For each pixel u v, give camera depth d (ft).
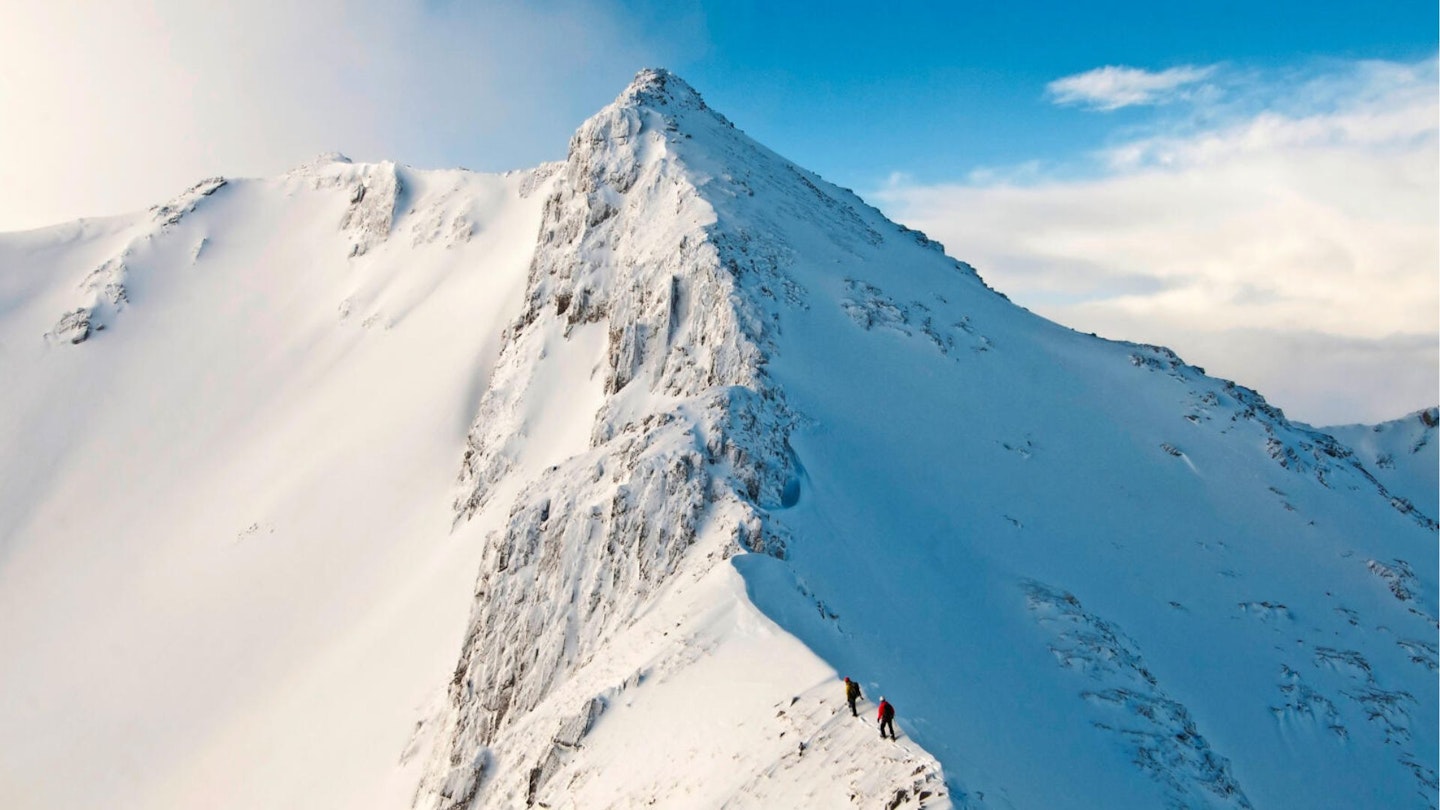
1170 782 141.59
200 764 252.83
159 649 311.06
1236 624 210.79
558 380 310.04
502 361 337.93
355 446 377.50
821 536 173.37
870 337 278.46
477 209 517.14
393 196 549.54
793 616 126.11
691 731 106.73
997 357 298.76
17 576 369.09
